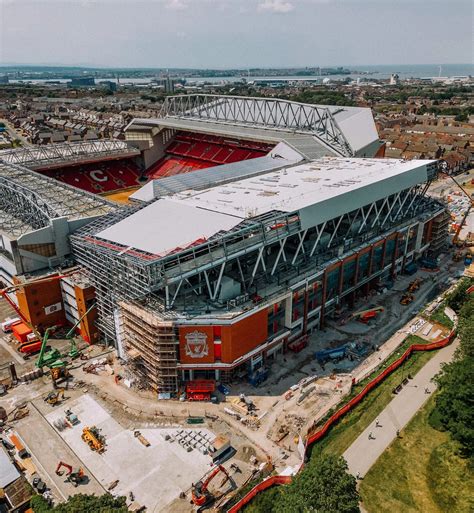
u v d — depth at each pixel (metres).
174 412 70.94
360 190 99.38
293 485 50.88
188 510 55.09
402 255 115.81
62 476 59.94
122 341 80.81
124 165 176.50
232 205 91.81
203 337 71.69
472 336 73.25
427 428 66.50
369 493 56.31
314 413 70.12
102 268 81.12
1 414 69.25
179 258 71.88
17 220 105.94
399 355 83.75
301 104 158.88
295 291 83.38
